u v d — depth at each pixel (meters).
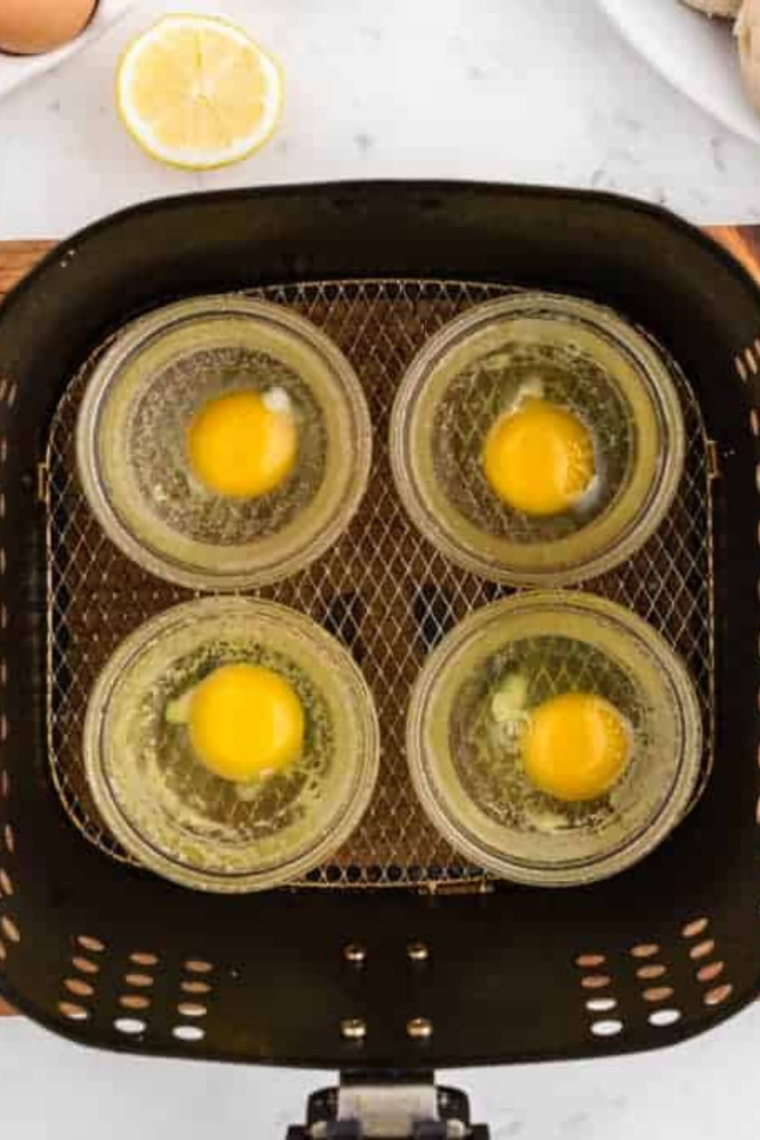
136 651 0.62
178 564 0.63
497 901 0.64
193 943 0.63
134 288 0.64
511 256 0.64
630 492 0.63
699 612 0.64
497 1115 0.71
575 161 0.70
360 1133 0.58
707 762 0.64
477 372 0.64
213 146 0.68
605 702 0.63
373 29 0.70
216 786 0.64
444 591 0.65
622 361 0.63
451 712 0.63
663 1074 0.70
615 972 0.63
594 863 0.63
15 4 0.65
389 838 0.64
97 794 0.62
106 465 0.63
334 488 0.63
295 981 0.63
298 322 0.63
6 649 0.63
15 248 0.68
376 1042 0.61
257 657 0.64
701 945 0.62
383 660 0.65
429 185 0.60
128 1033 0.60
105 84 0.70
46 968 0.61
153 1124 0.71
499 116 0.70
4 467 0.62
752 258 0.68
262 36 0.70
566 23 0.70
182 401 0.64
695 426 0.64
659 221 0.60
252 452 0.64
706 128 0.70
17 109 0.70
